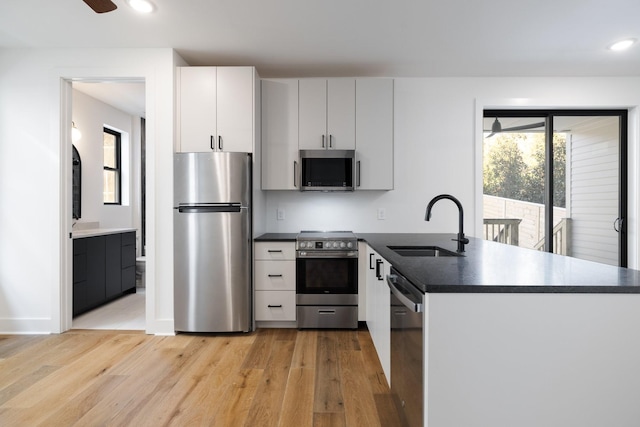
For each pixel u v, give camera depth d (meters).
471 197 3.77
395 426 1.79
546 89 3.70
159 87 3.10
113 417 1.86
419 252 2.48
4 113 3.12
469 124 3.76
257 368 2.45
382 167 3.51
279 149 3.48
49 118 3.11
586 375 1.17
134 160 5.40
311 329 3.28
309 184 3.44
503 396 1.17
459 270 1.46
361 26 2.71
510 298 1.17
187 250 3.08
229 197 3.08
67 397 2.06
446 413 1.18
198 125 3.16
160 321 3.11
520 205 3.89
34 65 3.10
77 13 2.52
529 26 2.69
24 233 3.13
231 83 3.17
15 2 2.38
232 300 3.09
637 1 2.34
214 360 2.58
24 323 3.12
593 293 1.17
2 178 3.12
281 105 3.48
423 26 2.70
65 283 3.17
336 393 2.12
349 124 3.49
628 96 3.67
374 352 2.73
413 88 3.76
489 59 3.29
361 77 3.76
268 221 3.86
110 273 4.11
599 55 3.19
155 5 2.42
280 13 2.53
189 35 2.86
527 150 3.87
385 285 2.12
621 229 3.83
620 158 3.82
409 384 1.40
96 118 4.61
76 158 4.29
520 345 1.17
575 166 3.86
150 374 2.35
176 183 3.08
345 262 3.24
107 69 3.10
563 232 3.88
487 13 2.51
